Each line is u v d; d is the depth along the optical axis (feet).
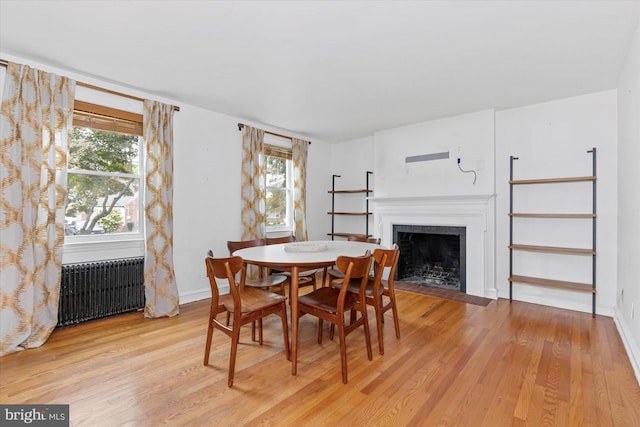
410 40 7.18
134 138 10.66
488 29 6.73
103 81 9.45
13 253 7.50
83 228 9.57
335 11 6.11
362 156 17.10
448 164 13.39
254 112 12.55
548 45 7.38
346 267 6.41
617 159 9.88
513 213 11.82
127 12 6.15
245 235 13.32
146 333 8.75
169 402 5.63
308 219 16.83
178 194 11.35
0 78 7.66
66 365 6.91
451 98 10.99
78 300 9.08
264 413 5.33
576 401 5.61
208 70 8.80
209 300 12.02
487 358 7.27
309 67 8.60
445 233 13.47
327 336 8.69
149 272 10.11
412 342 8.21
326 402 5.65
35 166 7.91
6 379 6.33
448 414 5.31
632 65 7.25
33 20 6.41
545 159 11.35
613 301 10.04
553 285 10.46
